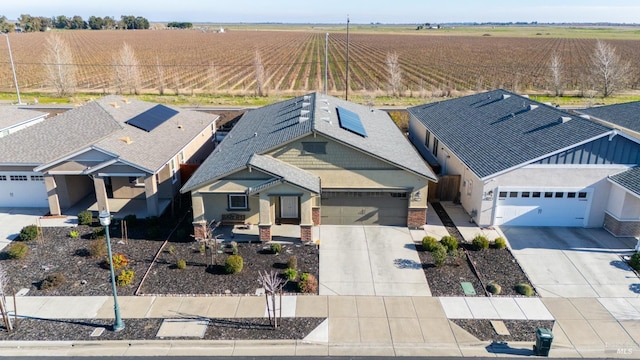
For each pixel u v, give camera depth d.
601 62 69.19
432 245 21.73
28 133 28.64
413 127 40.94
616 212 23.06
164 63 97.31
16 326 16.55
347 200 24.34
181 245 22.53
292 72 85.19
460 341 15.95
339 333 16.28
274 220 24.70
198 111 41.97
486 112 32.53
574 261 21.02
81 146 26.94
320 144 23.36
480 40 170.88
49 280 18.97
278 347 15.64
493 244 22.23
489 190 23.75
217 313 17.31
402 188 23.75
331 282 19.38
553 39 174.75
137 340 15.87
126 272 19.39
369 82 73.81
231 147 27.45
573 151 22.81
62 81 62.44
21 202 27.12
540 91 66.19
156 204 25.34
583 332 16.39
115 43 145.75
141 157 25.64
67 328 16.50
